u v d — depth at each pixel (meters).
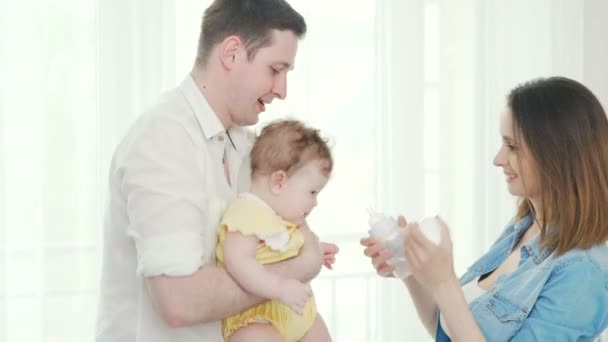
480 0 2.90
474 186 2.95
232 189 1.67
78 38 2.52
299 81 2.78
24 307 2.51
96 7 2.51
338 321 2.91
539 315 1.58
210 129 1.56
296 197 1.57
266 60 1.55
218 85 1.57
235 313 1.46
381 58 2.83
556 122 1.61
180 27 2.62
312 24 2.79
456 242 2.98
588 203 1.58
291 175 1.56
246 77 1.55
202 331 1.57
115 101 2.53
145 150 1.47
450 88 2.94
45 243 2.53
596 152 1.60
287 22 1.56
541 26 2.99
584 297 1.55
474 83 2.93
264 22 1.53
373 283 2.93
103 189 2.53
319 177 1.58
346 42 2.83
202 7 2.64
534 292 1.59
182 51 2.63
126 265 1.57
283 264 1.53
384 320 2.90
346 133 2.85
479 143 2.94
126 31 2.53
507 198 2.98
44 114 2.51
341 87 2.83
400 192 2.88
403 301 2.91
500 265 1.83
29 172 2.49
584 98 1.63
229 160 1.67
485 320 1.62
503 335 1.59
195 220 1.45
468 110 2.95
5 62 2.45
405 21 2.85
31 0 2.47
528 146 1.64
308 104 2.79
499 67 2.95
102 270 1.64
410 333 2.92
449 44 2.93
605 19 3.09
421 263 1.54
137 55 2.55
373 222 1.70
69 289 2.55
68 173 2.54
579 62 3.04
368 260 2.92
